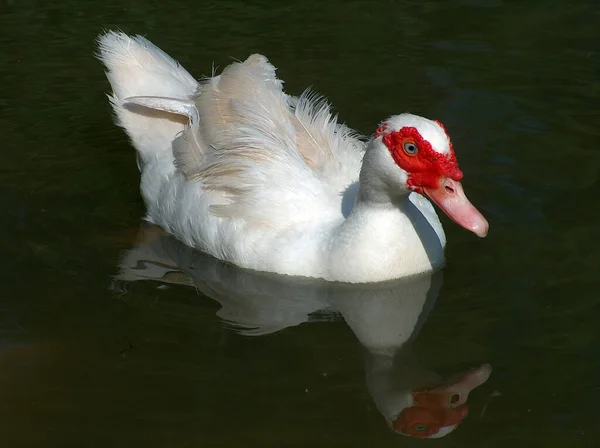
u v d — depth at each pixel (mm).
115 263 10969
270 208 10914
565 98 14008
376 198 10195
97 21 15828
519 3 16188
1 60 14938
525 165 12562
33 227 11539
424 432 8383
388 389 8930
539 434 8328
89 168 12914
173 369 9156
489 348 9406
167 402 8727
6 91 14375
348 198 11000
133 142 12320
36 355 9305
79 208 12039
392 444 8266
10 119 13859
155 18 15930
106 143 13461
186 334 9703
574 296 10078
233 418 8539
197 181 11414
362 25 15836
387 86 14328
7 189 12297
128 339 9578
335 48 15242
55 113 14008
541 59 14867
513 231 11250
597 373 8984
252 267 10938
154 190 11945
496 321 9797
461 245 11117
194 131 11688
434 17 15977
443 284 10430
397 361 9328
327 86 14320
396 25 15789
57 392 8859
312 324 9977
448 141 9594
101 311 10039
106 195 12367
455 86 14328
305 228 10773
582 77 14438
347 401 8773
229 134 11477
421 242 10477
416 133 9547
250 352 9453
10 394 8836
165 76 12695
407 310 10141
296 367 9242
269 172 11062
